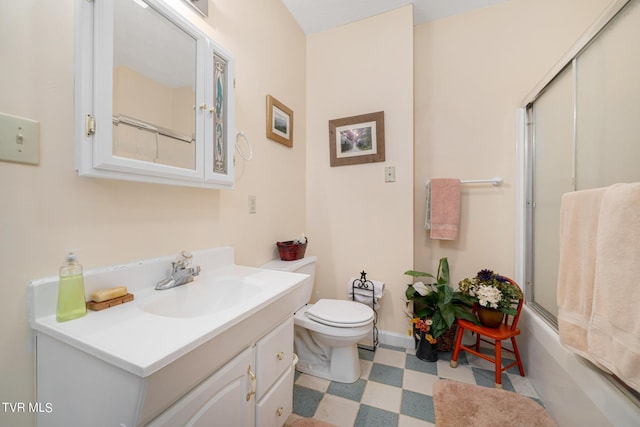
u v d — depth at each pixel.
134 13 0.82
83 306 0.67
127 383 0.48
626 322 0.72
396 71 1.89
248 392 0.79
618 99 0.96
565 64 1.26
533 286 1.65
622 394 0.81
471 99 1.92
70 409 0.58
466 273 1.94
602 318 0.81
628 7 0.91
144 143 0.85
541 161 1.56
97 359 0.53
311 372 1.55
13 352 0.61
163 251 0.98
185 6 1.05
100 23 0.70
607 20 0.99
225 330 0.64
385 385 1.44
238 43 1.37
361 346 1.88
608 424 0.82
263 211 1.60
